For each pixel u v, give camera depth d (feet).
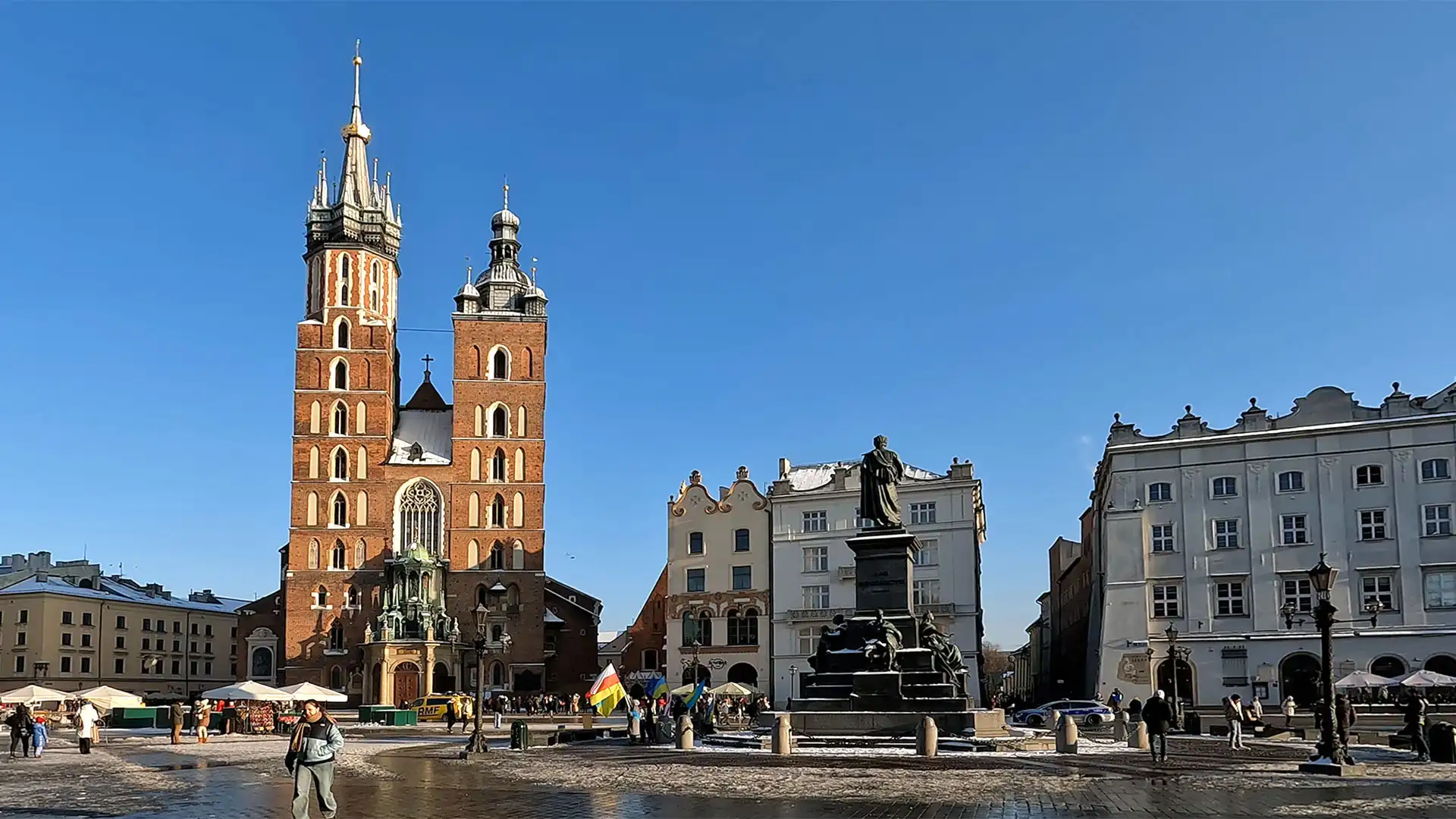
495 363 407.23
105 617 495.00
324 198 411.34
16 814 89.81
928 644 155.12
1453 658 247.50
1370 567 257.96
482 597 364.99
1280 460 269.64
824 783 106.83
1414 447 258.57
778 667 344.69
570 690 414.82
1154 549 277.64
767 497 359.05
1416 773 116.98
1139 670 272.92
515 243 431.43
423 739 210.38
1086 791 99.35
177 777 125.08
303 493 391.86
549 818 84.89
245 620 424.87
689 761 133.90
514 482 399.03
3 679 463.42
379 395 399.85
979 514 359.46
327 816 73.87
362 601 387.14
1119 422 286.66
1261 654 263.70
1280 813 85.30
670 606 364.99
